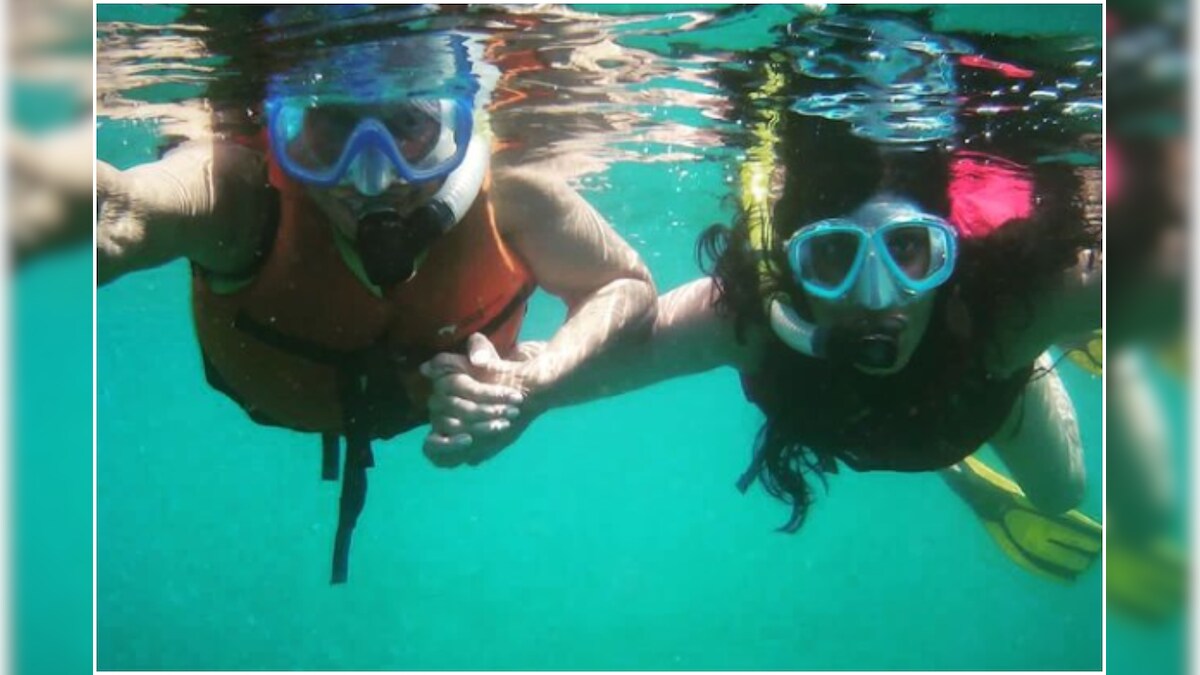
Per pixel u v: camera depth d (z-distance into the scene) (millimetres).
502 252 1215
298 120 1088
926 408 1229
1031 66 1380
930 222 1137
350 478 1214
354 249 1117
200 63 1363
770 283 1197
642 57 1426
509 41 1333
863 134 1632
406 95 1104
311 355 1189
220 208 1097
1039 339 1226
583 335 1188
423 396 1231
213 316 1189
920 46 1344
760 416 1325
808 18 1287
